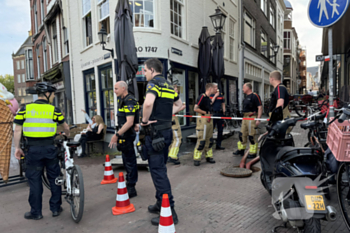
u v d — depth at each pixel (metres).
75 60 11.09
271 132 3.15
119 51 6.90
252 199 3.58
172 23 8.59
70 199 3.27
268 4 21.31
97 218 3.18
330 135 2.53
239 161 5.69
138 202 3.62
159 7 7.79
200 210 3.28
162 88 2.90
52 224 3.08
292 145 3.30
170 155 5.62
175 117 5.61
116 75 8.05
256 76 18.27
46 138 3.19
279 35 27.70
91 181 4.68
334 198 3.10
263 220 2.96
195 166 5.41
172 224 2.47
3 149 4.25
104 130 7.14
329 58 4.00
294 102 17.80
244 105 5.88
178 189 4.09
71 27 11.17
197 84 10.12
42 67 17.30
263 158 3.36
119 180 3.36
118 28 6.79
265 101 18.69
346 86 6.63
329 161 2.64
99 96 9.38
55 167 3.29
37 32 17.48
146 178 4.72
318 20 3.94
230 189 4.00
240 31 14.20
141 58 7.58
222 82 12.27
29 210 3.53
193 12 9.61
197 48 9.85
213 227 2.83
